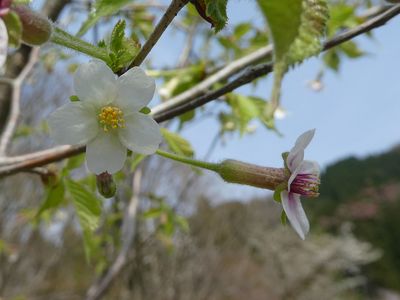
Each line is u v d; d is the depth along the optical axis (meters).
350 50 0.14
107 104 0.05
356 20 0.12
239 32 0.13
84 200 0.08
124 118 0.05
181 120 0.11
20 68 0.12
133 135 0.05
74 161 0.09
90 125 0.05
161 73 0.11
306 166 0.05
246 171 0.05
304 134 0.05
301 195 0.05
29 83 0.13
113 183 0.05
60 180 0.08
